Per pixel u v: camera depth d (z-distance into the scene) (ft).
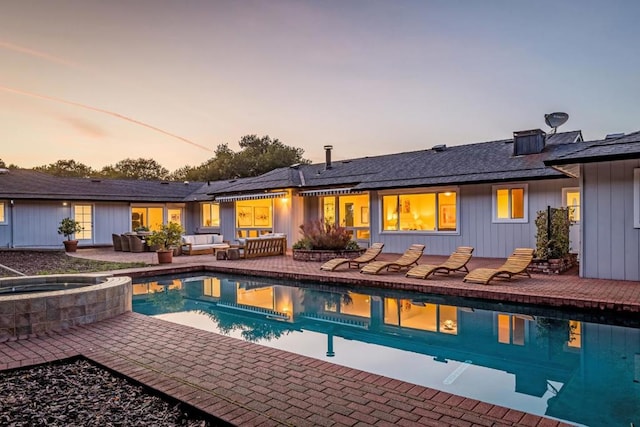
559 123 66.39
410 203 67.82
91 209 97.35
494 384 19.48
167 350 21.11
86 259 67.51
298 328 30.63
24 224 88.94
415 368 21.72
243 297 42.57
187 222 111.75
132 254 76.33
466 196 62.34
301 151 194.18
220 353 20.62
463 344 26.04
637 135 41.27
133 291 46.29
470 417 13.55
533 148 62.03
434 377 20.40
